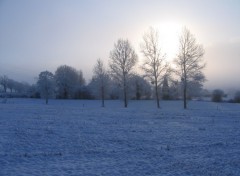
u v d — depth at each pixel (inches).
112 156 585.0
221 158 574.2
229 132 893.2
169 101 3004.4
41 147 647.8
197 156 590.2
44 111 1536.7
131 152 619.5
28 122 1032.2
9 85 5034.5
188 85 2096.5
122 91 2359.7
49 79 3531.0
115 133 840.9
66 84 4072.3
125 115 1373.0
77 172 474.6
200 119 1242.0
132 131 884.0
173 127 989.8
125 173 475.2
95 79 2674.7
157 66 2121.1
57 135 786.2
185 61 2089.1
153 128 957.8
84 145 676.7
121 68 2299.5
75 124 1008.9
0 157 551.8
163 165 525.0
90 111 1603.1
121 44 2301.9
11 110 1556.3
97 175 461.7
